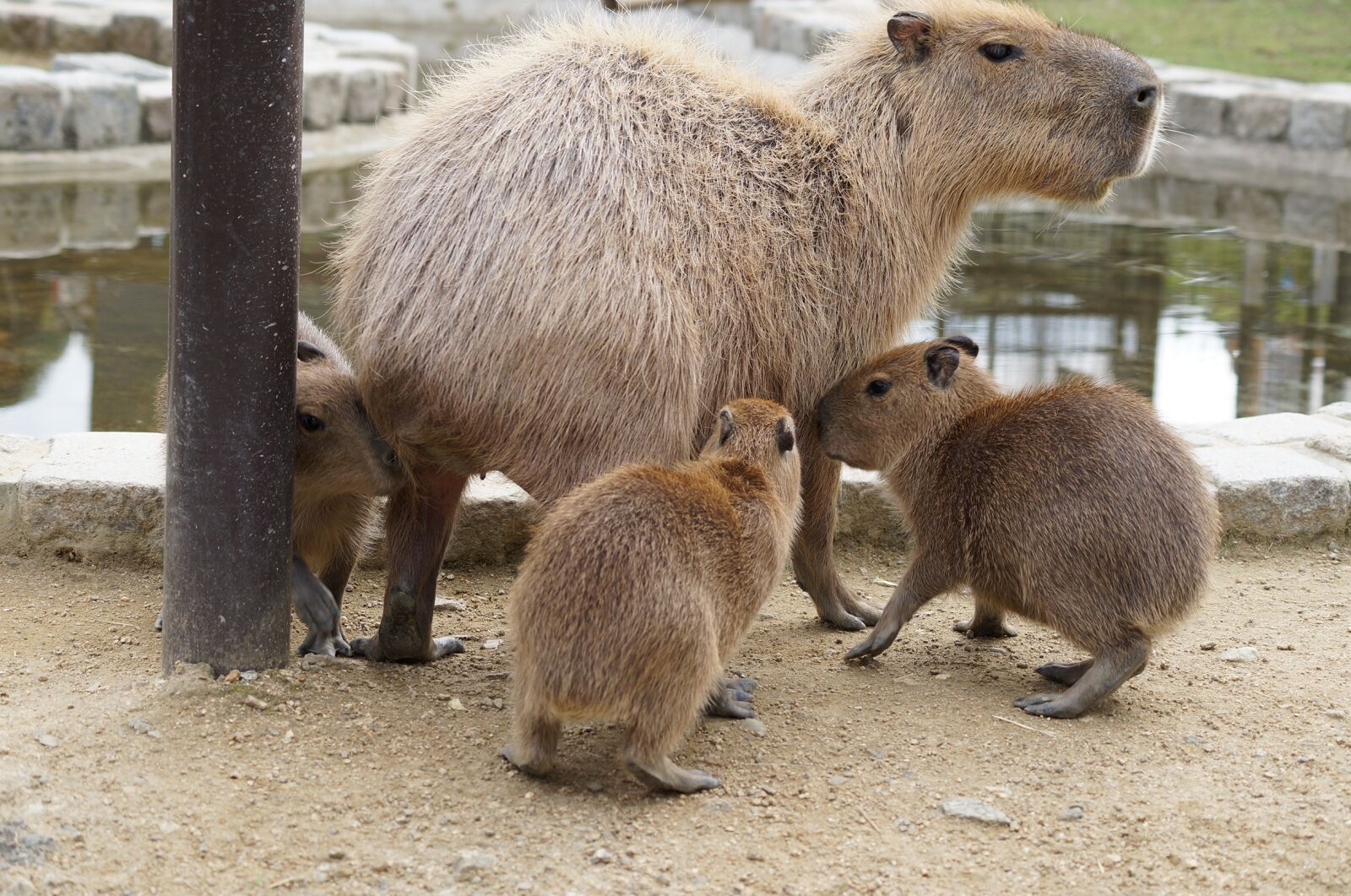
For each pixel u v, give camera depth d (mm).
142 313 9125
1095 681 4328
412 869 3393
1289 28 20438
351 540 5020
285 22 4016
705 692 3785
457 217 4148
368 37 17719
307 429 4535
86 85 13391
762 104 4586
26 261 10195
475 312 4055
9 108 13047
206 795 3672
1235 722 4328
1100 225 12734
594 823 3631
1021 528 4375
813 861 3479
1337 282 10758
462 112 4367
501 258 4062
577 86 4332
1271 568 5867
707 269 4238
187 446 4172
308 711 4191
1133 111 4703
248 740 3986
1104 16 21203
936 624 5359
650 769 3729
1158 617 4305
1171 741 4180
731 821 3668
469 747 4047
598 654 3594
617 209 4129
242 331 4105
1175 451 4402
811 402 4734
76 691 4273
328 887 3314
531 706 3750
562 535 3678
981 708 4438
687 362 4133
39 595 5195
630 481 3781
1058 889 3396
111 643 4754
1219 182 14672
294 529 4816
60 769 3727
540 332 4012
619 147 4223
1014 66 4719
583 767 3967
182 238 4066
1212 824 3684
